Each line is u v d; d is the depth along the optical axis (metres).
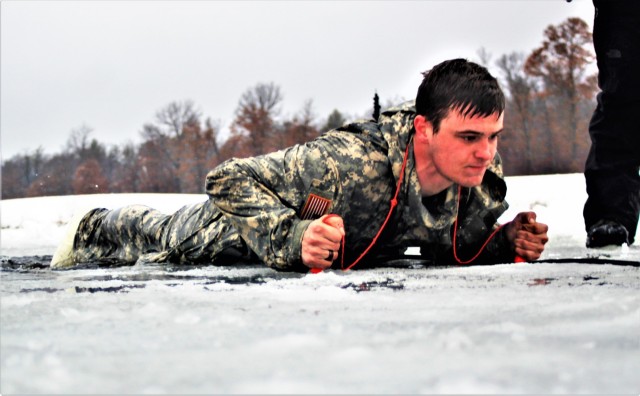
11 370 0.90
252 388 0.80
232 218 2.49
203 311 1.39
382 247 2.65
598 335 1.09
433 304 1.45
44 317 1.33
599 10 3.71
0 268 3.14
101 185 45.91
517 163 38.34
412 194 2.50
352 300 1.53
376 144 2.50
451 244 2.69
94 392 0.80
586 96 37.50
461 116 2.30
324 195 2.47
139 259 3.01
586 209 3.84
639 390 0.78
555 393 0.77
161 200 8.50
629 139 3.70
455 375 0.85
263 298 1.58
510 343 1.04
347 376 0.85
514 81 39.19
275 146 41.94
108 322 1.27
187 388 0.81
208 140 44.12
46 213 7.88
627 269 2.29
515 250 2.73
